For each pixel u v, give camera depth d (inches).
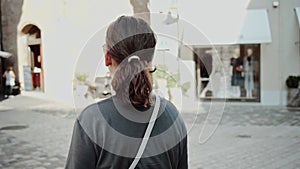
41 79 639.1
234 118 376.2
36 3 639.1
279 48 488.7
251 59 505.4
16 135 303.9
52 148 258.1
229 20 490.3
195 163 215.5
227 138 280.1
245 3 488.1
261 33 475.2
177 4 495.2
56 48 605.6
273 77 492.1
